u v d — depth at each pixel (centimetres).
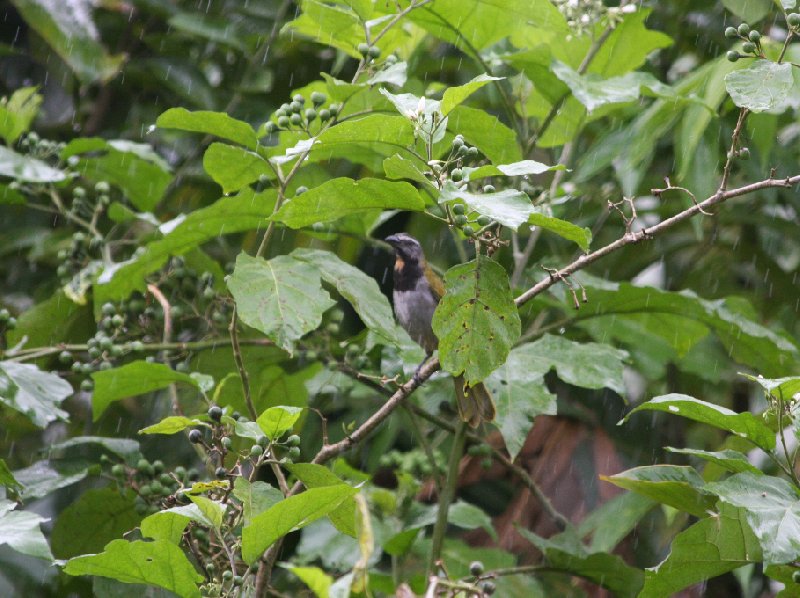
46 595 1032
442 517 946
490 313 710
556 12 1000
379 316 842
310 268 836
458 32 1043
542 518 1148
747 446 898
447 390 1149
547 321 1234
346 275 859
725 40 1307
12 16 1416
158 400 1220
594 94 988
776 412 688
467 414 984
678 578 744
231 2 1383
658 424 1242
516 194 673
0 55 1391
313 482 738
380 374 1080
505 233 1210
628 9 998
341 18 937
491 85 1212
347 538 1067
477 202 664
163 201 1329
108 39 1367
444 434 1179
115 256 1253
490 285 710
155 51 1386
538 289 732
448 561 1055
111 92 1371
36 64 1413
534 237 1070
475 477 1175
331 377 1059
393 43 1013
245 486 698
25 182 1102
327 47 1366
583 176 1070
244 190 950
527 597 1034
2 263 1315
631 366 1207
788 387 681
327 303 816
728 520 723
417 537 1048
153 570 669
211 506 656
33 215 1324
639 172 1055
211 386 889
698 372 1196
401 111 732
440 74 1343
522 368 950
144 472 928
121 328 1045
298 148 782
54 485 933
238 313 796
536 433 1179
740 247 1348
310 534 1079
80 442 959
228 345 1052
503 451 1179
